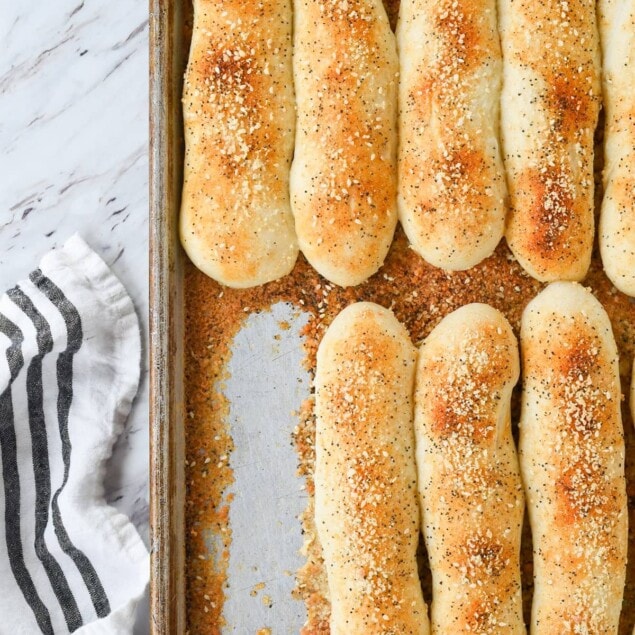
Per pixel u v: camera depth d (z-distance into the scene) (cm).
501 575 57
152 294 58
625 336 60
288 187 59
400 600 57
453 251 58
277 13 59
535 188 58
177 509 59
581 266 59
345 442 58
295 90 59
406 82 59
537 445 58
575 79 58
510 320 60
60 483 63
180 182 59
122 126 64
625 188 58
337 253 58
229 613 59
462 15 58
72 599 63
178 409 59
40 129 64
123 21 64
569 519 57
